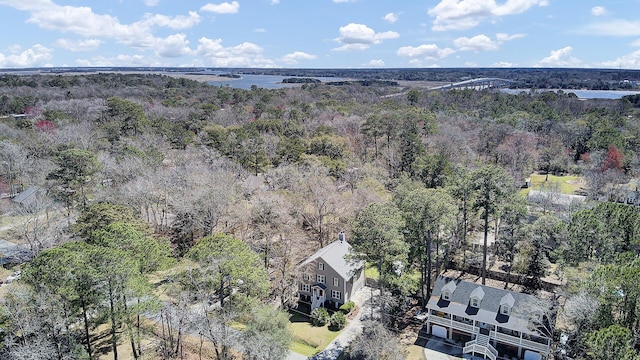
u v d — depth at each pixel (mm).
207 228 46875
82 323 32781
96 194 51719
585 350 29328
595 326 28438
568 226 39781
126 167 56219
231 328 35469
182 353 33625
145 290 30047
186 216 47406
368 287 46875
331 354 35344
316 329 38781
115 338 29359
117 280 27594
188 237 48000
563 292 34562
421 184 56969
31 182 61688
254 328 29359
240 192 54344
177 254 44469
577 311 29031
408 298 43906
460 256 51250
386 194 56812
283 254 44719
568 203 60375
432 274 49219
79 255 27469
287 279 43375
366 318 40281
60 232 45844
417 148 75125
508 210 44219
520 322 34531
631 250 37250
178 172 56969
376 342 33469
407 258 40562
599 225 36219
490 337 35562
